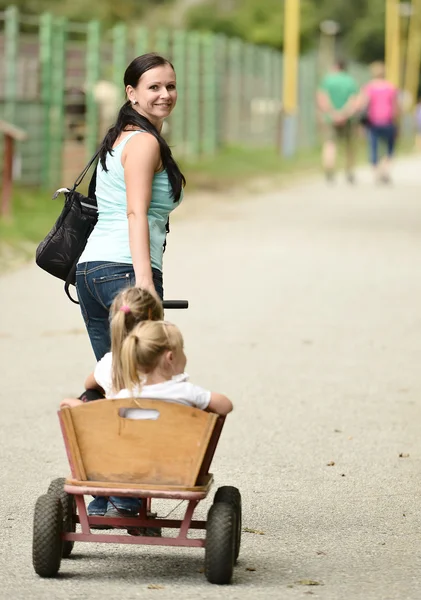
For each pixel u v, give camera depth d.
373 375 29.50
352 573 16.25
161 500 19.72
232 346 32.59
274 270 46.72
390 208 73.62
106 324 18.36
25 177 71.00
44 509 15.77
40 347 32.28
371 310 38.34
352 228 62.31
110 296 17.89
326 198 80.25
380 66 92.12
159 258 18.05
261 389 27.89
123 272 17.83
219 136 115.50
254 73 130.50
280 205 74.69
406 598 15.22
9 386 27.86
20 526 18.23
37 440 23.36
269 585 15.65
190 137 105.56
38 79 72.44
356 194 84.06
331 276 45.44
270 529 18.28
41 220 57.22
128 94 18.28
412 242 56.66
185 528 15.75
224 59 117.19
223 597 15.11
